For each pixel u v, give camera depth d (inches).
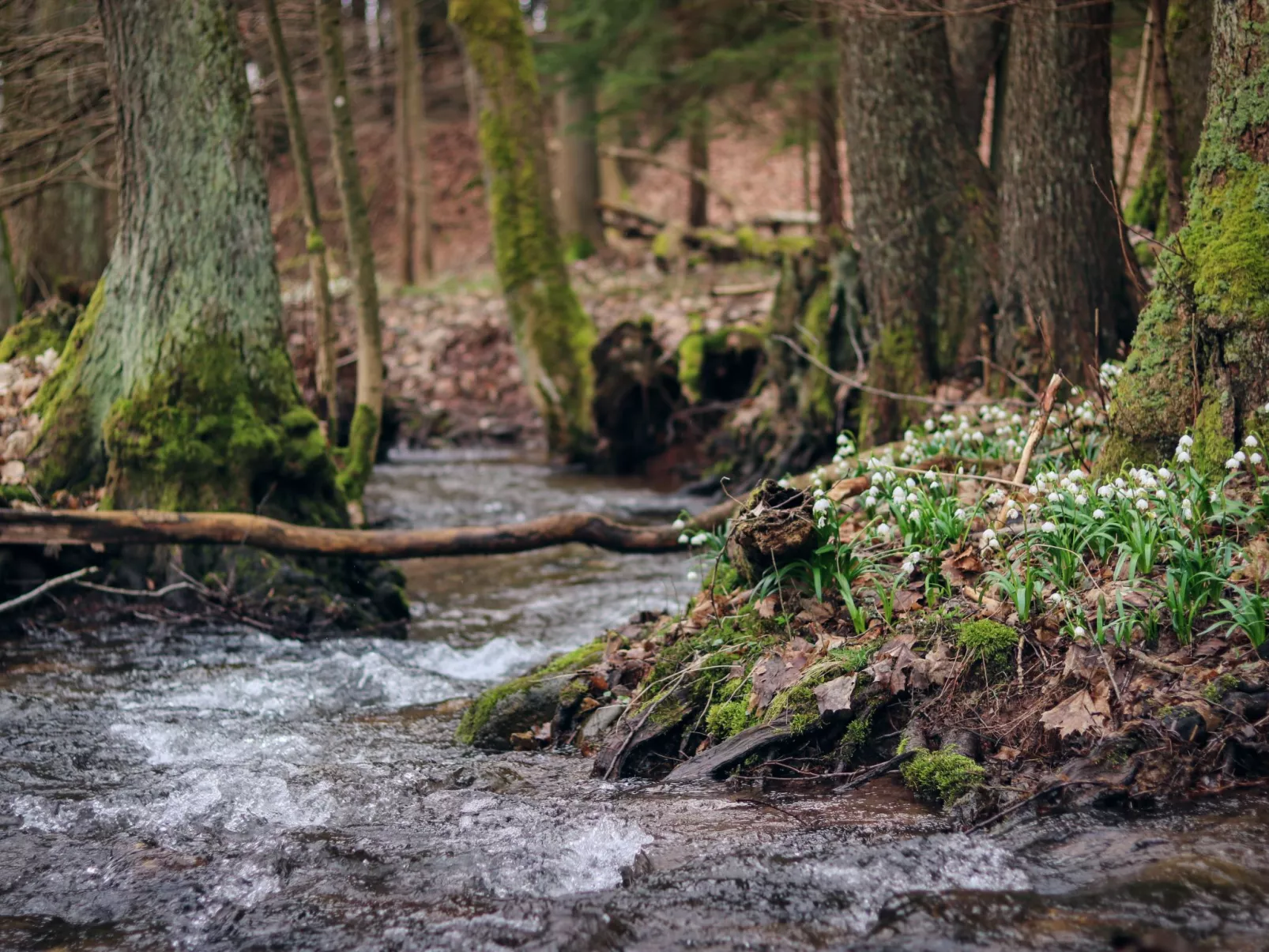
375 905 141.2
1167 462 208.2
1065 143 367.2
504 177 636.7
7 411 332.8
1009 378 384.2
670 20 708.7
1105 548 189.0
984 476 217.2
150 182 318.7
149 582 310.5
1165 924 119.3
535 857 152.6
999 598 189.2
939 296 418.9
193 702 239.3
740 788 171.2
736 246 884.0
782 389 500.4
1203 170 208.8
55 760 201.2
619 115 785.6
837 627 197.5
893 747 172.6
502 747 204.8
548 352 637.3
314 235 436.1
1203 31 364.2
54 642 289.6
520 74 628.1
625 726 190.2
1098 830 142.0
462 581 378.3
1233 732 153.0
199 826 169.9
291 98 426.9
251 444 318.3
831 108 682.8
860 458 271.7
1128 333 376.2
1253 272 195.8
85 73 454.9
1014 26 377.1
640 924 131.0
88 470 322.0
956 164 416.2
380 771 192.7
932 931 123.0
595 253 994.7
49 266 647.1
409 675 261.0
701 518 311.1
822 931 125.7
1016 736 164.4
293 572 306.3
